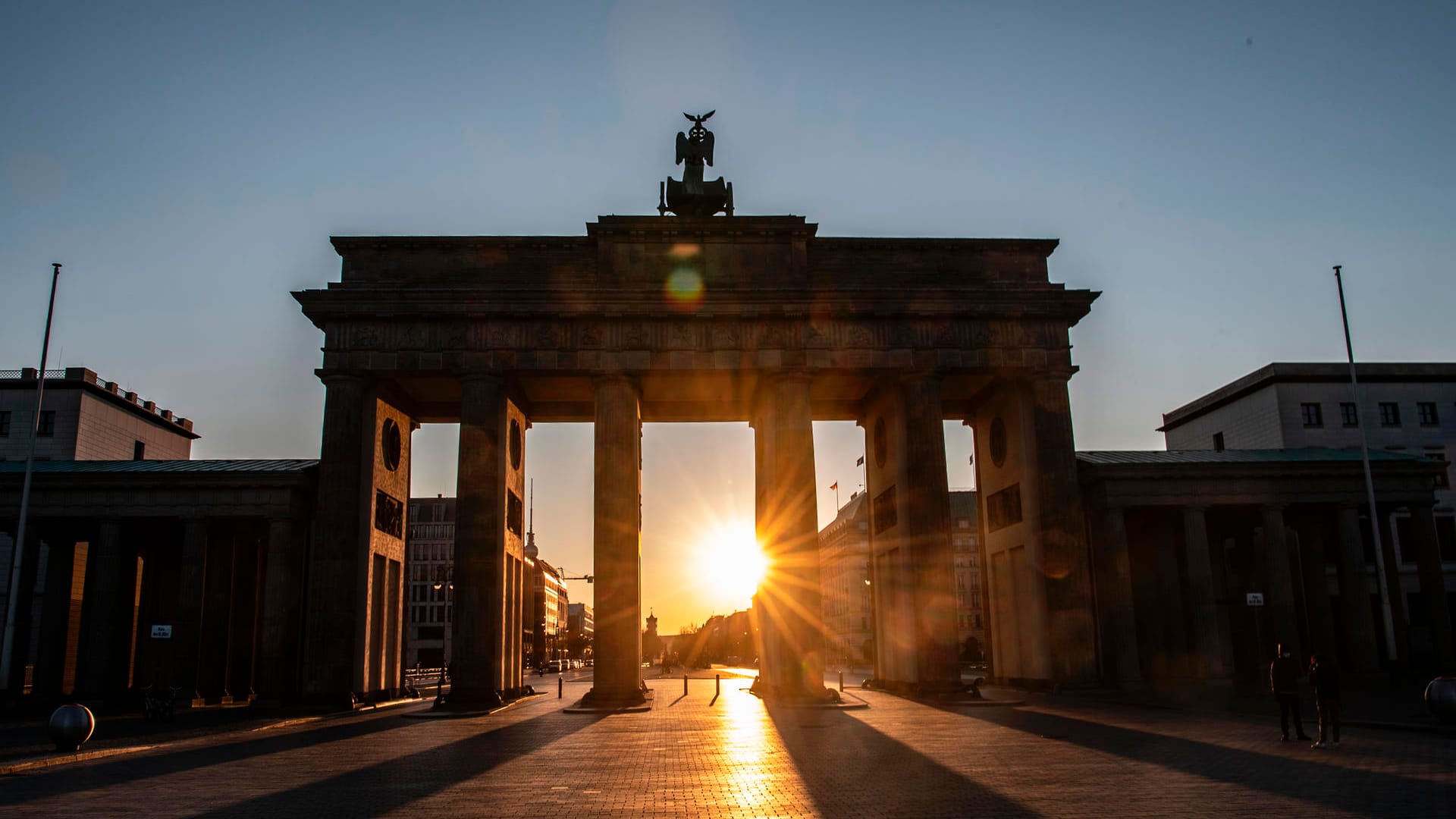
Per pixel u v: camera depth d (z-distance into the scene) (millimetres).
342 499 57719
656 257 61031
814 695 56156
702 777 27016
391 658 64375
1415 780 23969
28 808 22750
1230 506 65688
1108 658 62906
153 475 61531
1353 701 49906
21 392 96125
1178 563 74125
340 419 58406
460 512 57406
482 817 21188
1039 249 63562
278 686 57938
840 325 60469
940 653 57438
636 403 60188
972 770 27562
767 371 59844
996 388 67062
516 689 65188
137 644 72500
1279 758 28781
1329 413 94938
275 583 59719
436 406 69125
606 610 56781
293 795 24625
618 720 47375
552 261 61438
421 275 60938
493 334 59438
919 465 59375
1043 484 60219
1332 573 85938
